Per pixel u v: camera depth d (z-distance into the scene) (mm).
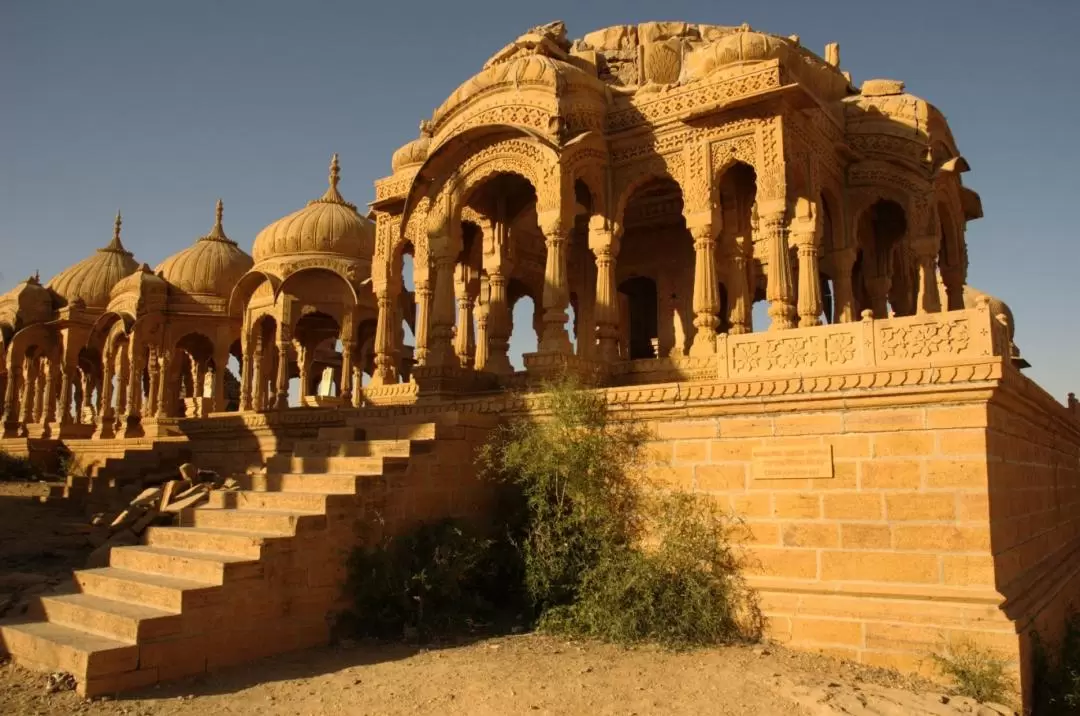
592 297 19812
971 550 7852
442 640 8805
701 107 13742
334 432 11578
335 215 25906
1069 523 13984
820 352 8898
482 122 14797
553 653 8234
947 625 7746
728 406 9242
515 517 10320
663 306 19375
